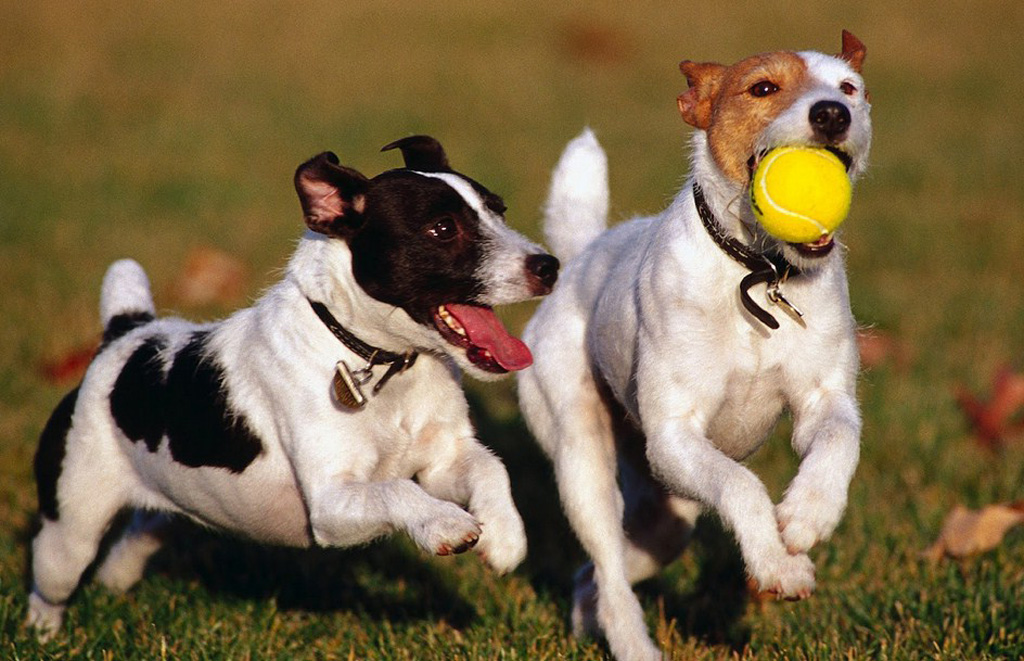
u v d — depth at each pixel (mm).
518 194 22328
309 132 28547
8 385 13672
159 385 8891
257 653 8688
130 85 33094
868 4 45719
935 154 27250
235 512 8773
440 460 8508
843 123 7234
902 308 16766
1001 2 46219
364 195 8094
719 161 7891
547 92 34031
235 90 33125
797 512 7082
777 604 9656
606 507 8992
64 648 8742
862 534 10625
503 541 7676
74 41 37906
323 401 8086
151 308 9828
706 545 10789
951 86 35156
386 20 42531
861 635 8938
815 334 7895
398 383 8312
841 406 7840
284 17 42656
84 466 9031
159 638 8883
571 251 10023
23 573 9961
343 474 8062
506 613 9430
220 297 16859
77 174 24594
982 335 15734
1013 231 20859
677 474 7793
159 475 8891
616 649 8484
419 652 8781
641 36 40656
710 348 7945
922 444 12547
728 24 42406
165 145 27312
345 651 8852
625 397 8883
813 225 7133
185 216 21625
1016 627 8688
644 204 21625
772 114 7629
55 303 16391
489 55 38312
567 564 10625
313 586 10203
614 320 8766
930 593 9398
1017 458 12203
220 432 8539
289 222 21062
